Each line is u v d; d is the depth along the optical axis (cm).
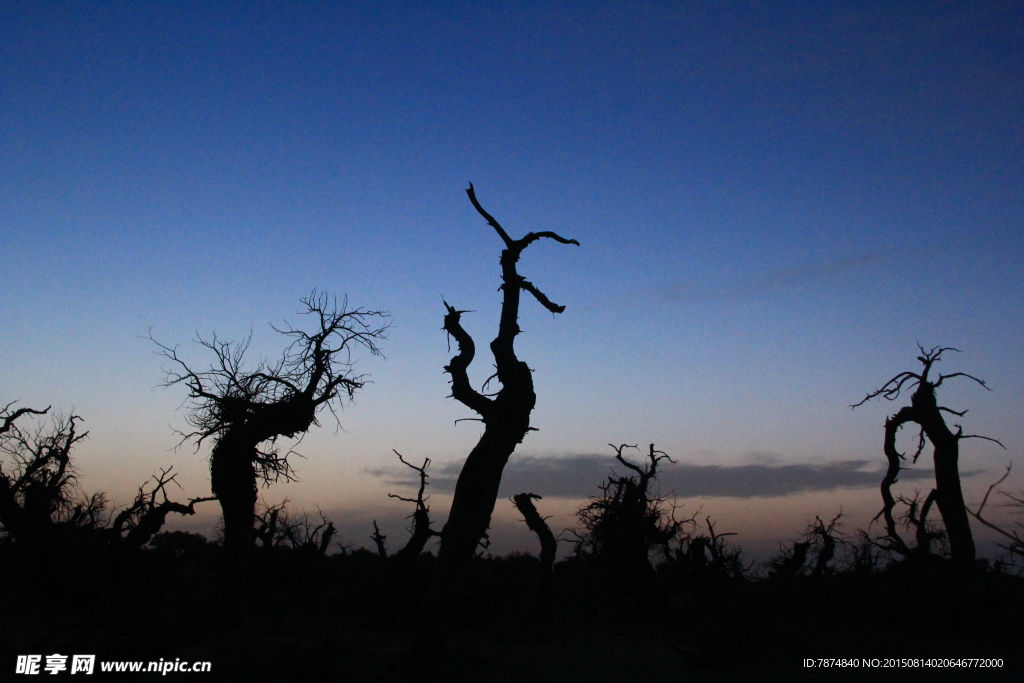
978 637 2158
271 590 4172
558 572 6209
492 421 1964
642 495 4669
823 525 3100
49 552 3203
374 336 3316
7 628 2520
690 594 4484
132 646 1795
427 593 1870
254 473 3131
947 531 2577
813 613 2508
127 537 3303
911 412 2666
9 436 3494
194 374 3144
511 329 2056
